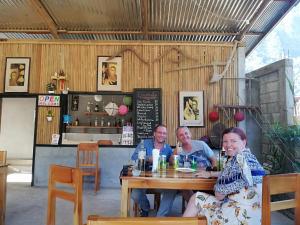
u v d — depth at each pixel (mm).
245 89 6277
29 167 8664
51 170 1973
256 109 6082
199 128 6188
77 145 6145
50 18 5762
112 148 6141
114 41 6383
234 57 6320
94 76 6371
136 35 6633
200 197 2393
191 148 3631
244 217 2152
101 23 6051
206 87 6285
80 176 1795
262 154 5977
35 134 6254
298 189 1828
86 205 4555
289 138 4535
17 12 5668
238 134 2393
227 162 2361
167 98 6277
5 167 3500
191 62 6336
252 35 6621
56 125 6273
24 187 5953
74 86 6355
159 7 5273
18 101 9844
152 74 6332
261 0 4969
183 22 5895
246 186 2182
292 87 5059
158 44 6359
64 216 3898
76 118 6793
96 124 6691
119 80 6344
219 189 2248
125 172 2789
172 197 3381
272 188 1746
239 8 5285
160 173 2760
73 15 5703
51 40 6426
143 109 6191
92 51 6422
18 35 6879
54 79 6352
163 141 3609
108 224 927
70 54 6426
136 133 6129
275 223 3678
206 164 3477
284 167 4699
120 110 6297
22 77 6398
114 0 5086
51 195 1952
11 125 9766
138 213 3662
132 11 5484
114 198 5051
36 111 6309
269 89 5723
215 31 6309
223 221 2203
